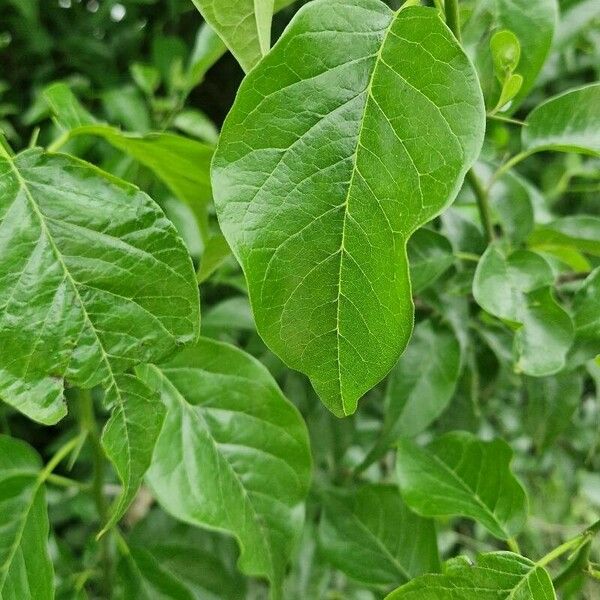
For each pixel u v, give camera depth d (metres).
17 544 0.40
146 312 0.34
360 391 0.31
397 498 0.48
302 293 0.31
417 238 0.47
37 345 0.33
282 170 0.31
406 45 0.31
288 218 0.31
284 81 0.30
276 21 0.80
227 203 0.30
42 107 0.71
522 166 0.95
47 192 0.33
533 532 1.04
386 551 0.48
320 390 0.31
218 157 0.30
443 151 0.31
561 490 1.07
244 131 0.30
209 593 0.52
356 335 0.31
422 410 0.49
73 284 0.33
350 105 0.31
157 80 0.80
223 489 0.42
